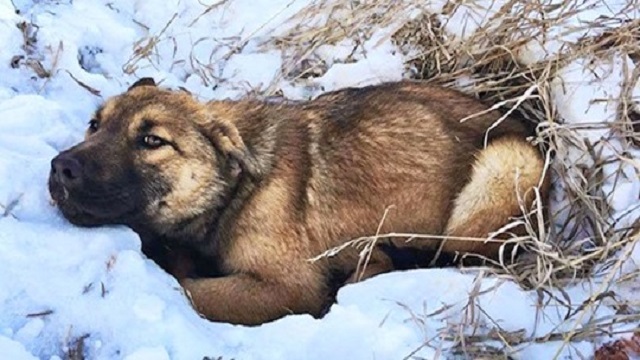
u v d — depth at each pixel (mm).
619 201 1729
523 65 1935
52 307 1481
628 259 1629
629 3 1903
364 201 1780
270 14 2146
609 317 1549
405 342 1498
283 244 1729
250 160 1708
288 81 2051
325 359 1477
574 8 1927
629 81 1805
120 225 1655
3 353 1389
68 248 1562
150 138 1670
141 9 2150
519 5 1954
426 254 1792
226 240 1740
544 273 1605
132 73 2016
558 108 1853
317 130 1795
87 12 2080
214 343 1479
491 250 1759
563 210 1783
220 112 1782
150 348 1438
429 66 2041
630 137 1778
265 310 1714
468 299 1559
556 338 1530
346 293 1603
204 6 2164
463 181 1798
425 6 2057
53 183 1603
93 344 1459
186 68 2074
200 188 1703
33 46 1938
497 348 1513
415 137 1807
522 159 1775
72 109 1842
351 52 2068
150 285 1537
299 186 1748
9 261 1514
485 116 1849
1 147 1688
